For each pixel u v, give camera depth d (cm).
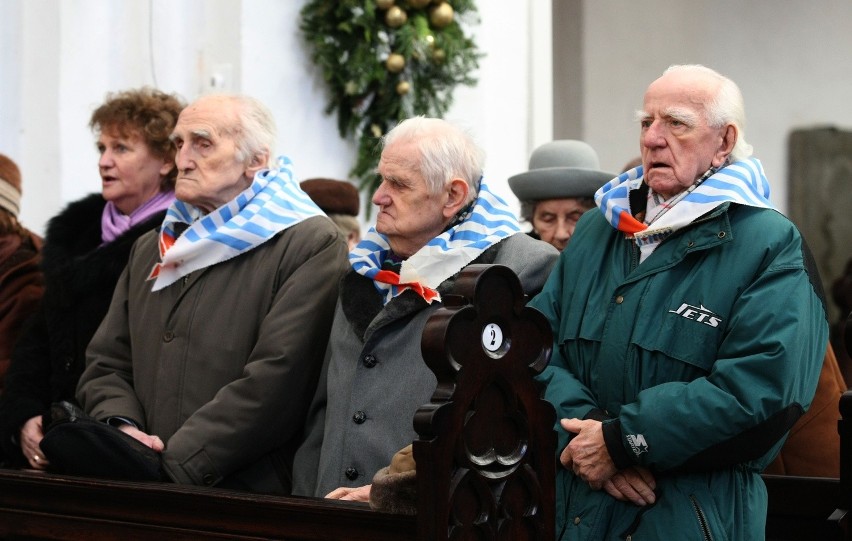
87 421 458
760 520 412
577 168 607
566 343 447
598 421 420
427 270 463
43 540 449
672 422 398
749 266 414
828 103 1334
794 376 398
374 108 862
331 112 874
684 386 403
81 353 570
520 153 957
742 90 1344
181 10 903
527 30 959
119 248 570
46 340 586
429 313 463
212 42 880
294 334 495
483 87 930
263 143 533
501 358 363
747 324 403
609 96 1280
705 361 414
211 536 404
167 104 594
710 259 421
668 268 425
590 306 442
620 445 406
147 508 421
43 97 880
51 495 446
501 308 364
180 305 517
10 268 657
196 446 479
